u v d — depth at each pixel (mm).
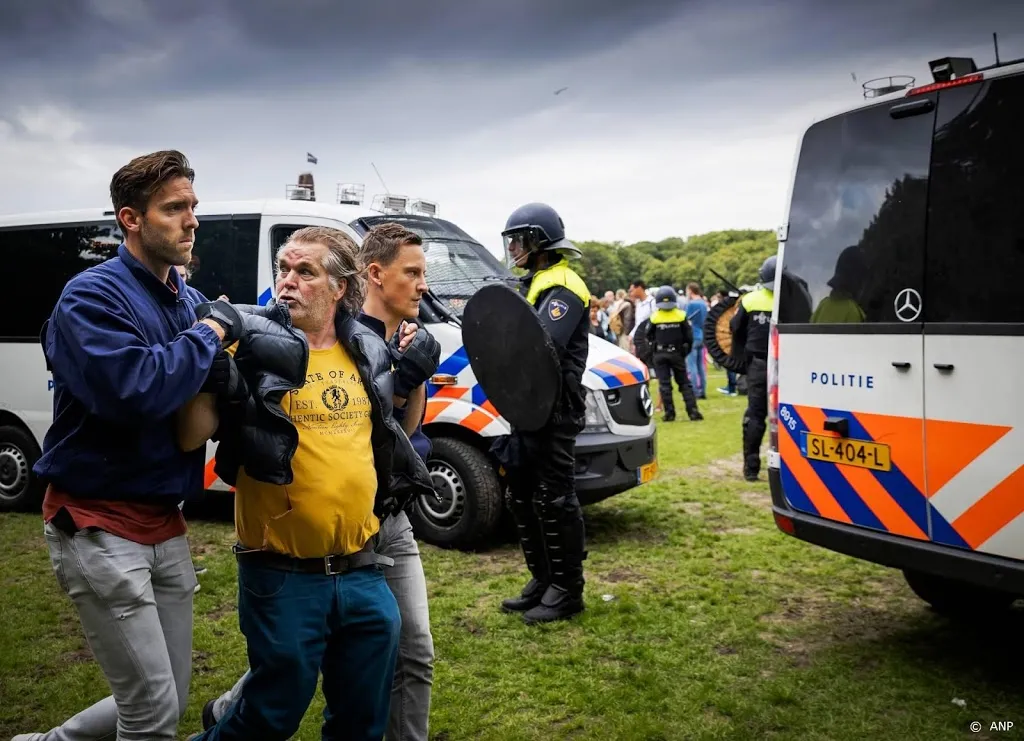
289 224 6234
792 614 4578
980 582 3428
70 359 2162
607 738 3273
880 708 3473
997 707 3457
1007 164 3428
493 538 6094
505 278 6531
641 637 4254
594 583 5113
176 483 2377
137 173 2299
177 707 2426
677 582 5113
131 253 2367
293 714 2367
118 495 2322
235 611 4754
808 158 4195
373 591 2457
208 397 2277
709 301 21141
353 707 2475
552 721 3438
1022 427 3314
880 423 3797
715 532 6246
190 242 2389
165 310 2398
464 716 3471
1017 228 3377
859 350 3881
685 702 3564
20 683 3867
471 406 5668
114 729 2562
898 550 3709
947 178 3611
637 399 5977
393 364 2820
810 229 4152
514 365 4184
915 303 3682
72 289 2209
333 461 2334
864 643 4152
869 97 3939
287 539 2316
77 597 2322
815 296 4105
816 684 3693
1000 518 3385
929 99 3697
